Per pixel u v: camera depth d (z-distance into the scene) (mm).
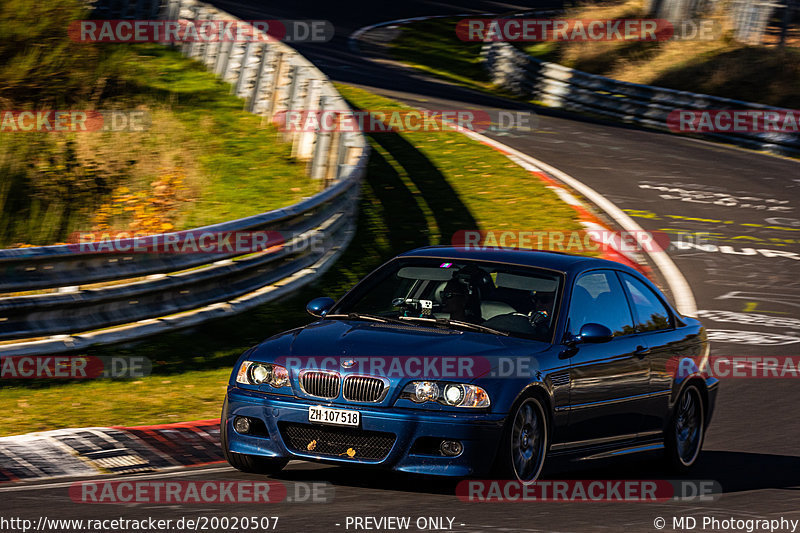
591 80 120250
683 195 79812
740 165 92375
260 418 25094
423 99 109250
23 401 33875
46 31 74250
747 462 32031
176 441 29672
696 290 58406
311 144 72062
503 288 27844
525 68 130750
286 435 24906
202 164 69938
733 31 132625
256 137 77000
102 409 33375
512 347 25578
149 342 41656
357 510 22703
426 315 27469
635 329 29578
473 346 25203
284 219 49438
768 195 82125
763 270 63344
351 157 63312
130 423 32062
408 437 23891
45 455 27156
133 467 27297
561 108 122625
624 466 31359
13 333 37781
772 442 34688
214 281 45344
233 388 25875
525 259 28875
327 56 134000
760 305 56281
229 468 27438
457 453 23797
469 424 23688
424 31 161750
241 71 88625
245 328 45094
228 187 66312
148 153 70000
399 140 86938
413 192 72375
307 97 75125
